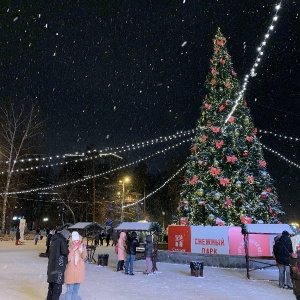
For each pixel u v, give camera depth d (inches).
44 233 2230.6
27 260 679.1
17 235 1240.2
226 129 723.4
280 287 443.8
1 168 1573.6
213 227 671.1
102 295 364.5
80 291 383.6
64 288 397.7
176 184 2020.2
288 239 449.1
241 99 751.7
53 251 289.1
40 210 2384.4
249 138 729.6
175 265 651.5
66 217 2269.9
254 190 711.1
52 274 284.4
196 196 716.7
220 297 372.5
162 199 2436.0
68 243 308.7
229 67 776.3
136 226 610.2
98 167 2160.4
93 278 485.4
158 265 647.8
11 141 1497.3
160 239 941.2
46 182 2311.8
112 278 490.0
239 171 700.7
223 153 713.6
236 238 649.0
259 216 691.4
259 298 372.5
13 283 410.3
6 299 305.7
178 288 422.3
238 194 690.2
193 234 687.1
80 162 2124.8
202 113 766.5
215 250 660.7
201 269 522.9
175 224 768.3
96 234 1123.3
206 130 746.2
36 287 391.9
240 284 462.9
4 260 673.6
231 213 695.7
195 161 736.3
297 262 277.0
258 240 629.0
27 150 1601.9
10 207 1726.1
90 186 2089.1
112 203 2039.9
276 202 725.3
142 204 2427.4
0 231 1584.6
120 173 2209.6
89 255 700.0
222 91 756.6
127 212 2034.9
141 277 506.6
